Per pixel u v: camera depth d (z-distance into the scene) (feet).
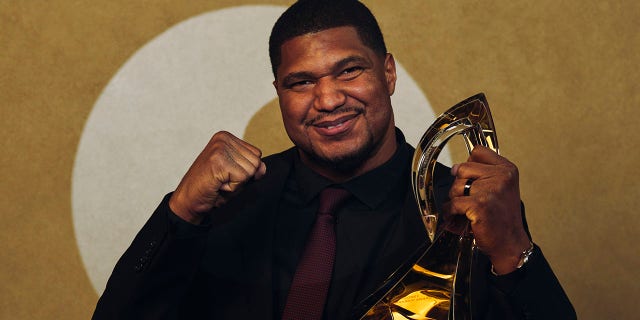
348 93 5.50
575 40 11.34
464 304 4.39
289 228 5.97
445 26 11.30
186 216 5.01
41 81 11.14
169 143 11.16
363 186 5.90
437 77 11.26
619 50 11.33
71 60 11.14
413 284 4.47
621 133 11.33
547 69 11.32
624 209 11.34
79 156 11.14
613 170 11.34
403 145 6.18
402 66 11.23
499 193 4.40
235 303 5.72
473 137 4.94
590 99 11.34
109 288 5.34
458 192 4.50
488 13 11.32
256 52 11.21
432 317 4.38
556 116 11.33
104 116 11.16
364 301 4.62
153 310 5.28
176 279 5.25
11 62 11.11
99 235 11.14
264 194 6.14
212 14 11.23
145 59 11.18
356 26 5.62
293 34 5.56
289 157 6.44
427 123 11.16
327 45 5.47
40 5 11.11
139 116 11.16
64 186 11.12
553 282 5.09
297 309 5.46
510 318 4.96
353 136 5.56
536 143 11.32
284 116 5.75
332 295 5.63
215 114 11.16
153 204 11.14
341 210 5.90
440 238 4.50
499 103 11.30
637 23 11.34
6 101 11.10
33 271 11.12
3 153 11.14
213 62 11.19
